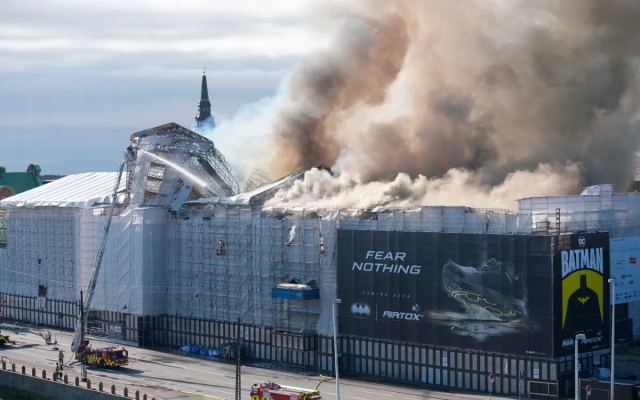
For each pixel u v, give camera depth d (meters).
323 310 125.50
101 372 127.25
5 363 131.62
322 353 125.12
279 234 130.38
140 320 148.62
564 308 105.19
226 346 136.50
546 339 104.62
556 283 104.44
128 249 149.00
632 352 110.25
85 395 114.62
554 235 104.56
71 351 139.12
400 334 116.50
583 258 107.38
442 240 112.69
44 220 168.75
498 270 108.06
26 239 173.25
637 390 96.25
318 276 126.12
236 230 136.50
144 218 146.75
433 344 113.56
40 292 170.88
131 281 148.75
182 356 138.88
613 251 112.88
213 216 141.38
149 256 146.75
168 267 147.50
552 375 104.69
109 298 152.50
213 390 113.88
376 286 118.75
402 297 116.25
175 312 146.62
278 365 129.38
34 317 172.62
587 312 107.69
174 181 151.12
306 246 127.25
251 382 118.31
